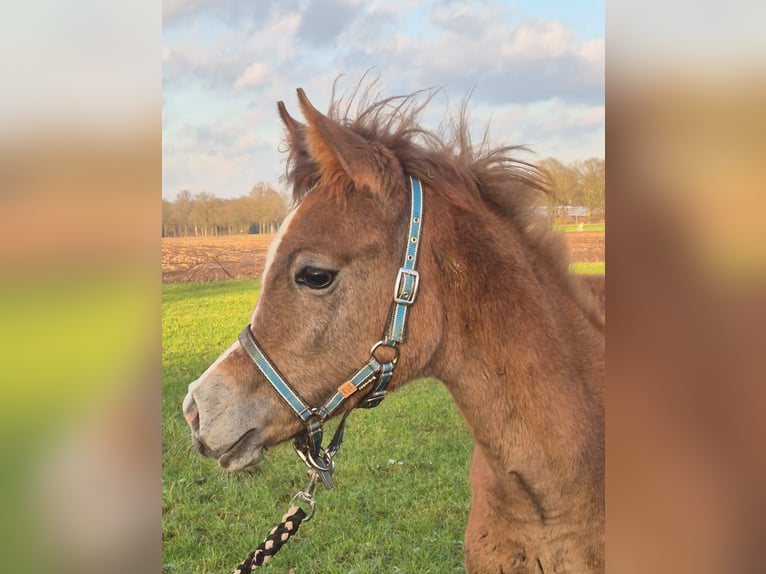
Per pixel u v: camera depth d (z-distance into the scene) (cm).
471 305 168
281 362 164
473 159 189
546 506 170
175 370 536
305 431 175
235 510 353
